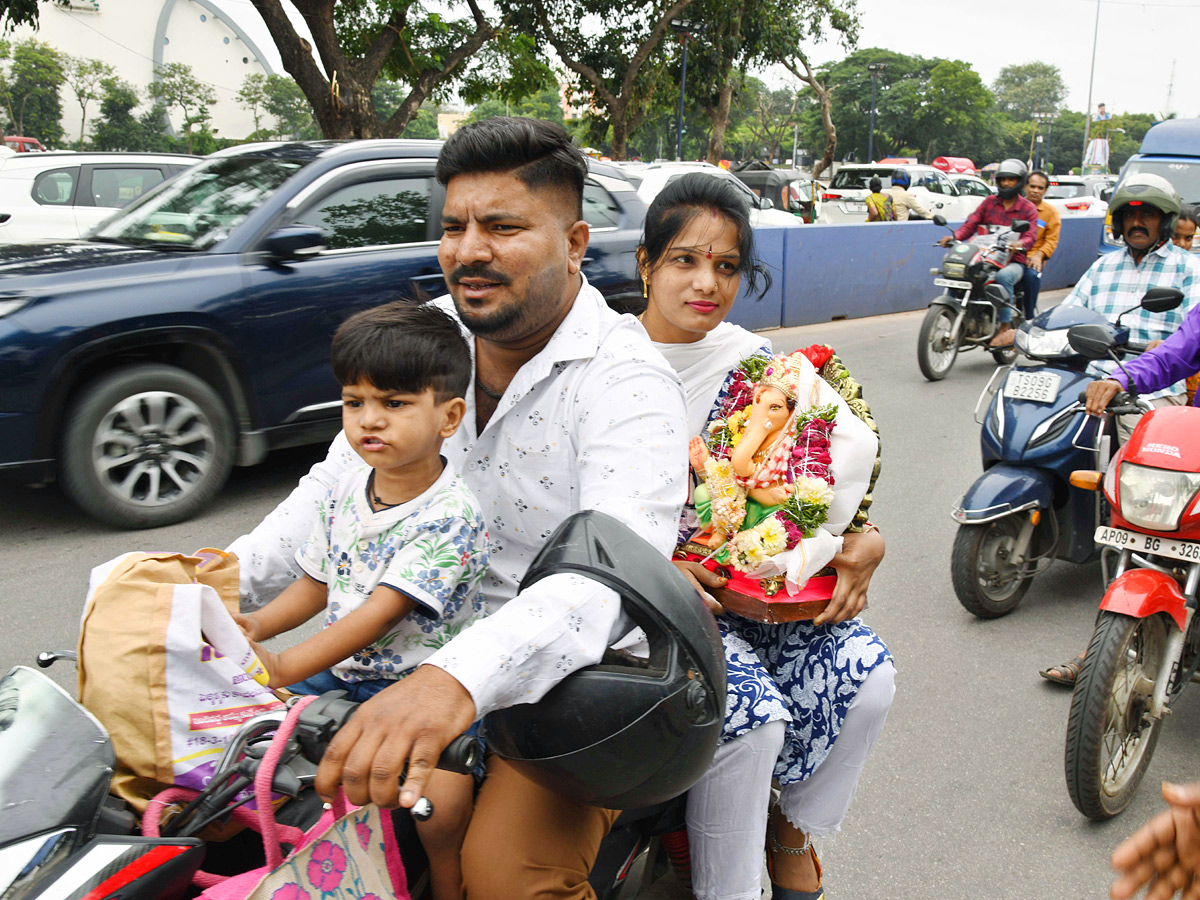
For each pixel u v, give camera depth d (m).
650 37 21.67
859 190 22.25
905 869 2.52
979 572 3.91
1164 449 2.72
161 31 71.62
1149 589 2.63
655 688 1.17
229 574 1.31
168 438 4.43
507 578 1.59
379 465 1.34
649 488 1.38
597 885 1.65
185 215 4.94
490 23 15.93
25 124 56.34
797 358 1.81
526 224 1.40
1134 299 4.20
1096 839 2.66
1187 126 9.47
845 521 1.77
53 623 3.57
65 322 4.08
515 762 1.23
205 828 1.24
